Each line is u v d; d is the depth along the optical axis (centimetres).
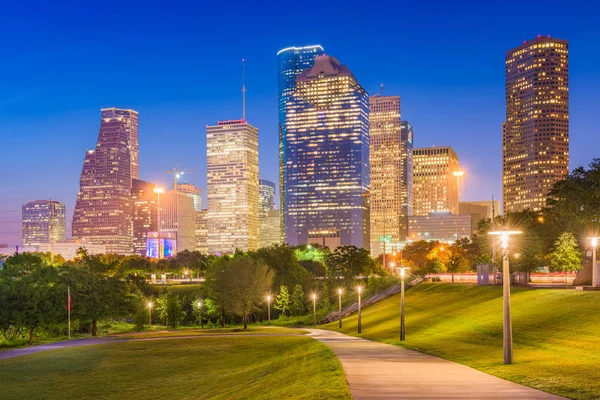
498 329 4922
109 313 11712
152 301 16962
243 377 4394
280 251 17875
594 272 5828
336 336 7381
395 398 2358
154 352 7000
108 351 7250
